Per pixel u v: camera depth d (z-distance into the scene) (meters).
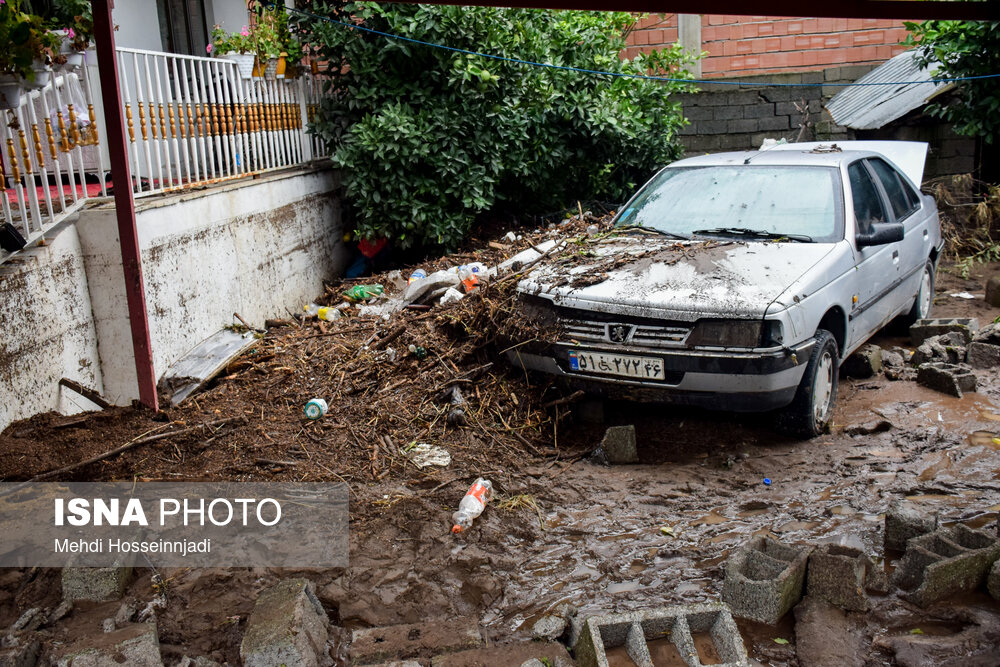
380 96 9.45
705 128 14.62
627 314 5.05
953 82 10.49
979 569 3.70
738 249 5.61
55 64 5.42
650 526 4.39
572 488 4.82
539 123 9.88
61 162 7.84
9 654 3.23
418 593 3.81
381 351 6.41
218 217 7.16
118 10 9.27
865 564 3.66
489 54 9.32
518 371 5.89
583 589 3.83
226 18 10.65
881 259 6.25
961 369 6.25
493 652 3.30
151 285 6.07
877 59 14.04
